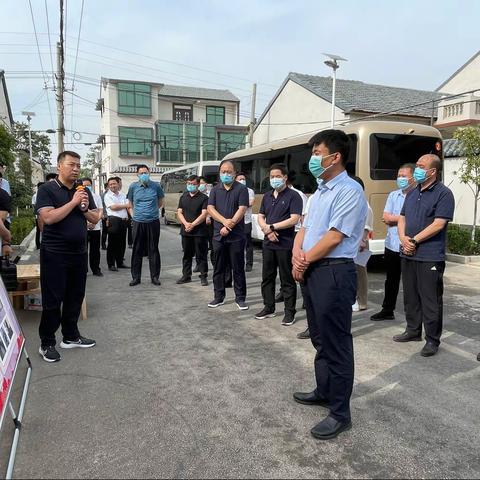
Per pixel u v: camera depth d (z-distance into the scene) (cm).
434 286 404
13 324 317
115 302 588
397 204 498
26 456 255
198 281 723
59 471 242
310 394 318
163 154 3872
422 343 439
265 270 508
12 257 905
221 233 539
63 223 374
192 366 380
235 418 296
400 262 494
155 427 285
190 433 279
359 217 264
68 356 399
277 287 696
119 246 820
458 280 737
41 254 376
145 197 673
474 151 981
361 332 471
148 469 244
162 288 672
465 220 1338
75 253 386
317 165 267
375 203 745
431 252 404
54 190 375
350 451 261
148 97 3825
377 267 869
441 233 404
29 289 524
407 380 355
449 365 385
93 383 346
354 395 329
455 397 327
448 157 1377
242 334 463
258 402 318
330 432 272
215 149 3891
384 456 256
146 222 676
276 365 383
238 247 547
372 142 739
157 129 3834
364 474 241
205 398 323
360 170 738
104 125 4041
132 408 308
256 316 517
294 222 478
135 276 692
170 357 400
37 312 527
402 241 429
